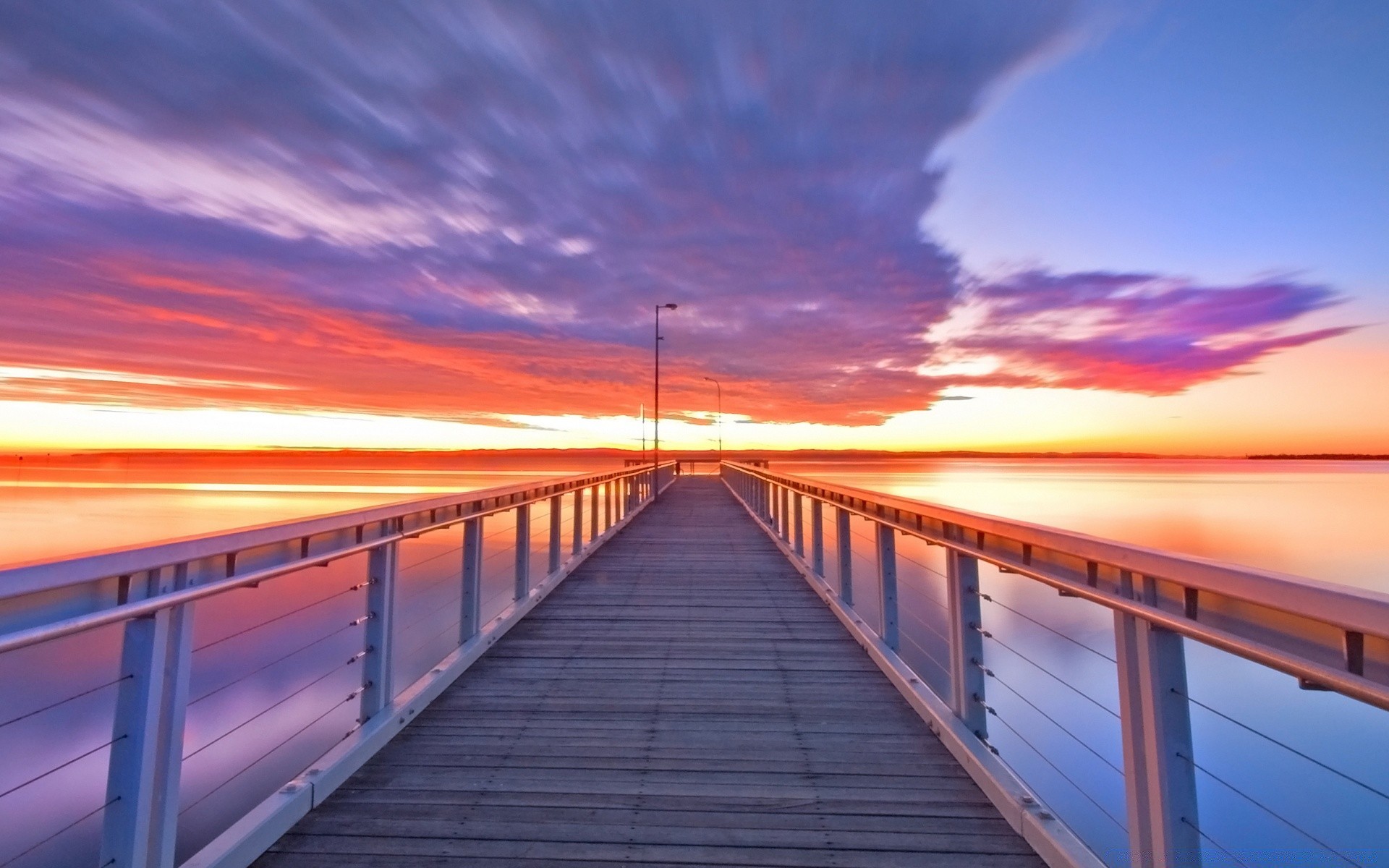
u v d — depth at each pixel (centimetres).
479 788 295
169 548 191
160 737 204
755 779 305
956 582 345
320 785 280
